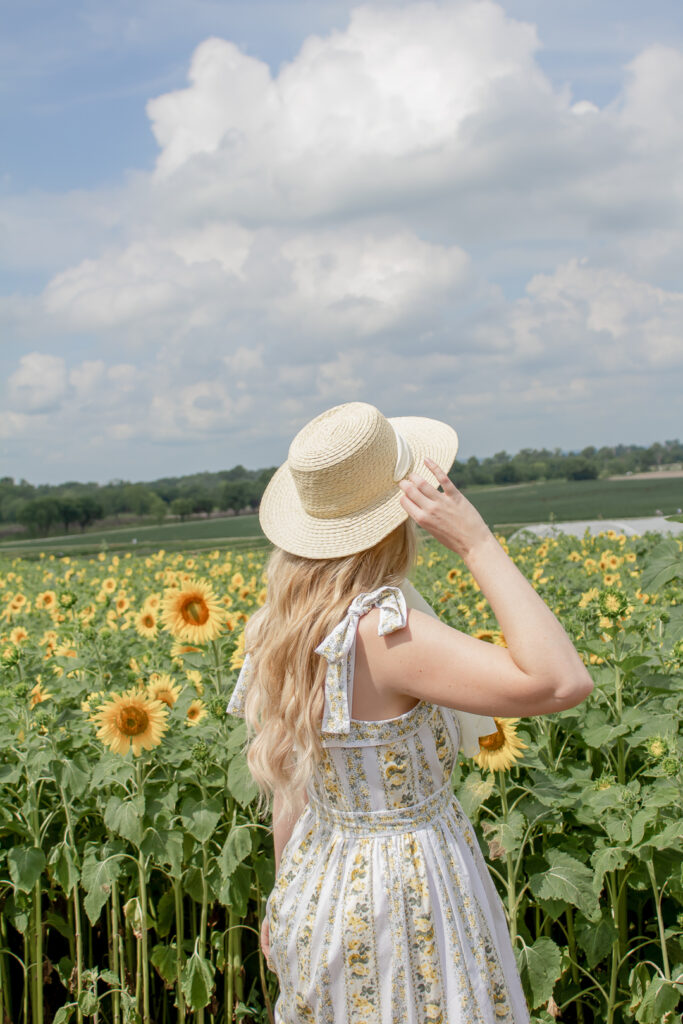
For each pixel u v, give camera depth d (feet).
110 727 11.41
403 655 6.16
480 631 12.78
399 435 6.69
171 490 369.30
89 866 11.57
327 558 6.46
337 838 6.63
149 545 184.24
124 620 24.34
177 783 12.03
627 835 9.96
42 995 12.17
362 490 6.41
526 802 10.76
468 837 6.90
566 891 10.05
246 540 182.09
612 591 11.78
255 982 12.41
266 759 6.97
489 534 6.11
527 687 5.71
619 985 10.89
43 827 12.16
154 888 12.95
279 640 6.56
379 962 6.26
